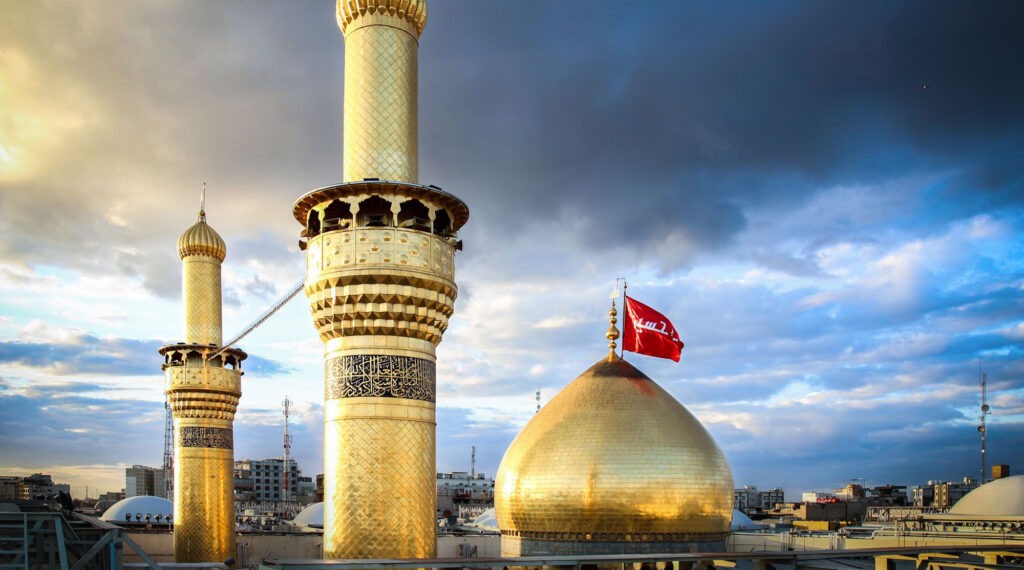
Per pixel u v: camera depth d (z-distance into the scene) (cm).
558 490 3145
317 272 2050
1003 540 3797
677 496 3105
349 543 1919
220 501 4128
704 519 3161
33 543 2198
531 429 3397
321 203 2098
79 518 2617
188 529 4028
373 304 1998
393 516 1936
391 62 2180
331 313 2025
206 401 4141
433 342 2125
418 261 2034
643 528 3092
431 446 2061
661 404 3306
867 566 2406
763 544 4641
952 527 4716
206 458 4116
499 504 3388
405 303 2017
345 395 1997
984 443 6981
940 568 2109
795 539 4534
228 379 4216
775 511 8969
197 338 4197
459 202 2134
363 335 2019
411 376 2031
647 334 3609
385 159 2123
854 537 4406
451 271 2155
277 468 16275
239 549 5044
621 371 3456
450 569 1705
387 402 1983
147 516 6084
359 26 2205
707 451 3241
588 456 3141
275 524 6944
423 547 1978
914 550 2094
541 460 3219
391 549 1920
